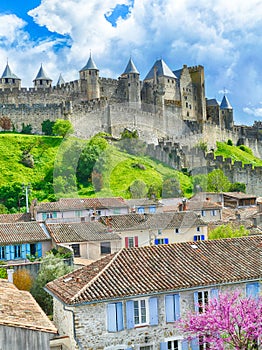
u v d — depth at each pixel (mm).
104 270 33438
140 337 31516
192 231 56625
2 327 22641
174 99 198000
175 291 32562
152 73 198625
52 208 70250
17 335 22859
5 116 144750
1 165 122250
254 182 137750
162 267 34719
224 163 134625
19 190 111938
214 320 27281
